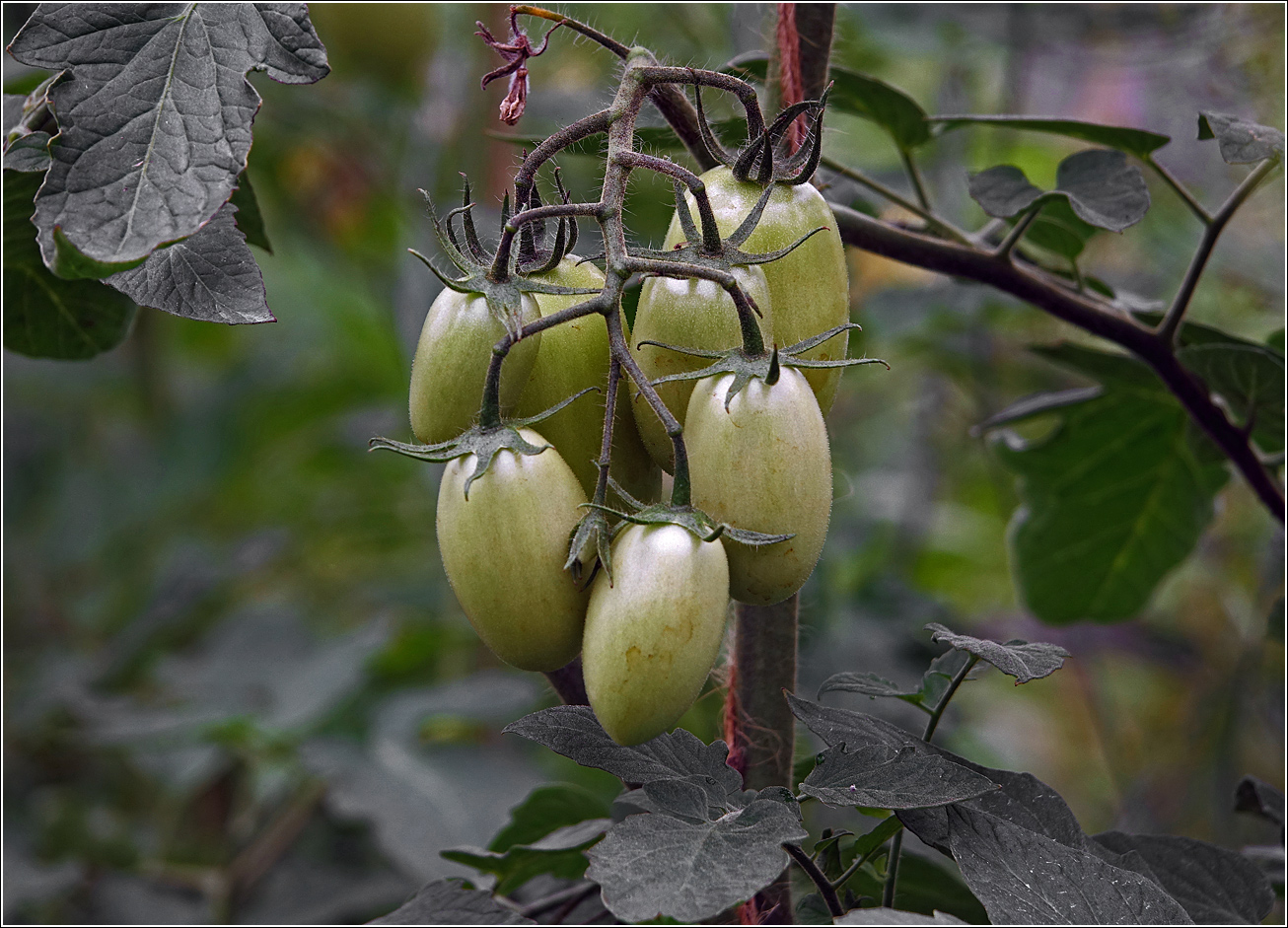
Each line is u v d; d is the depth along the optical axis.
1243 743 2.06
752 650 1.10
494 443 1.01
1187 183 2.20
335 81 2.18
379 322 2.41
